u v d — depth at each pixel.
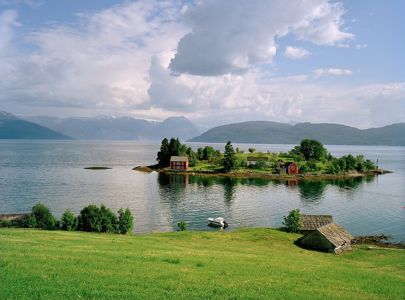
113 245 45.34
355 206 121.25
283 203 124.44
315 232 65.88
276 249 61.22
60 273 28.52
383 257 61.03
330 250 63.41
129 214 70.94
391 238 82.12
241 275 33.50
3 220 73.75
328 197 138.25
